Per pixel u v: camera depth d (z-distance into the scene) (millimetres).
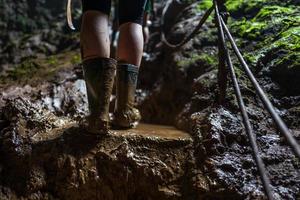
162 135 1819
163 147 1701
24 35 3977
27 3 4168
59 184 1617
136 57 1768
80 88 2621
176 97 2625
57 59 3301
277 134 1741
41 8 4258
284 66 1977
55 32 3883
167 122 2639
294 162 1521
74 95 2521
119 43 1783
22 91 2559
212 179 1523
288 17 2381
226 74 1863
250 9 2691
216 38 2648
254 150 1161
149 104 2783
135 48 1757
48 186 1626
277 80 2004
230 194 1471
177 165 1646
